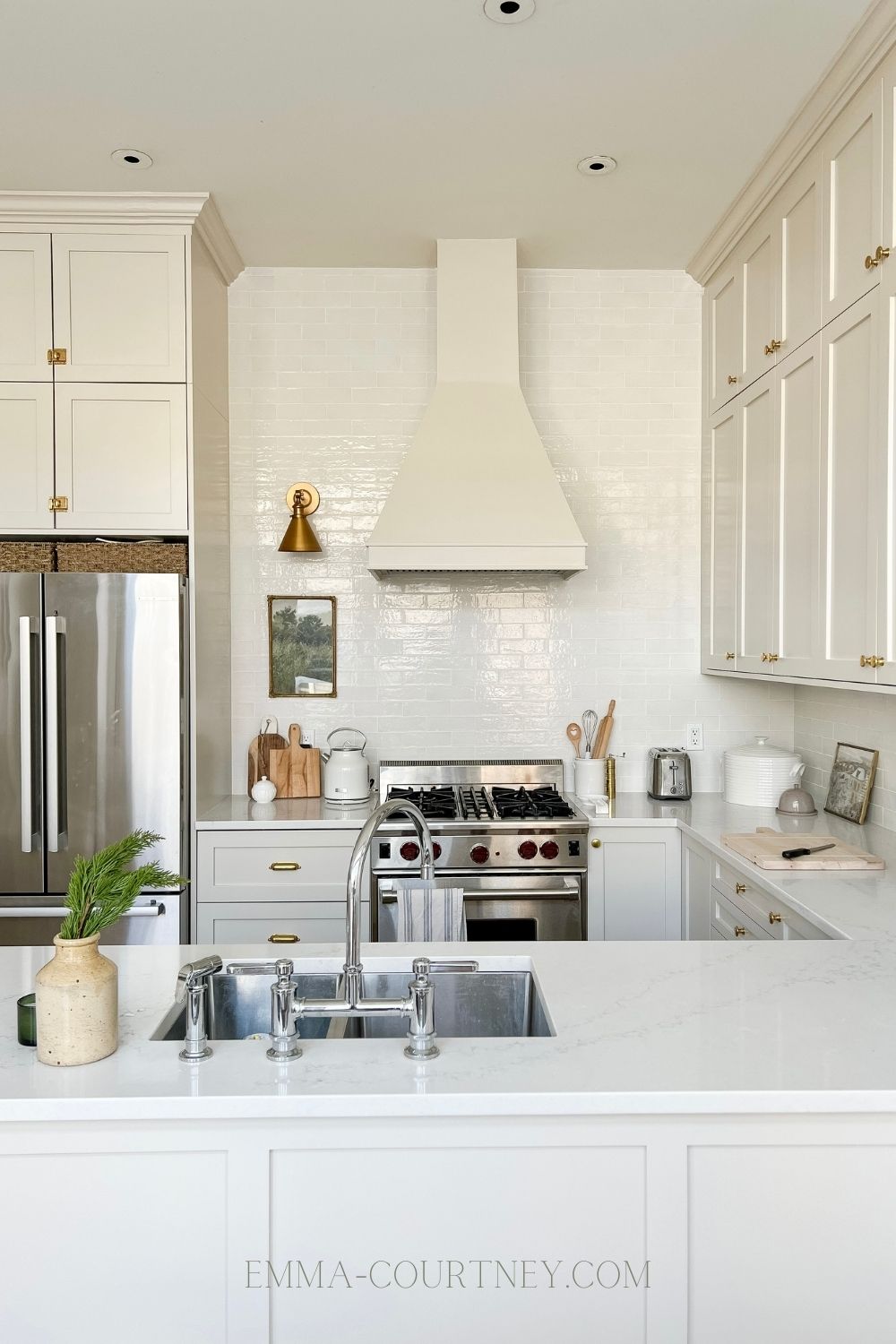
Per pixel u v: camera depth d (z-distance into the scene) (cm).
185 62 244
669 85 254
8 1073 133
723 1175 131
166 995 165
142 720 315
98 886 140
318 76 250
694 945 191
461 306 354
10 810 310
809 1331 132
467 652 389
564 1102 126
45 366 324
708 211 332
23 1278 129
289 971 140
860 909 217
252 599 386
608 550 391
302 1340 130
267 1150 129
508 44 237
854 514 243
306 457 384
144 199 316
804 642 278
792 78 251
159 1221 129
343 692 388
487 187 314
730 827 315
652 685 392
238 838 326
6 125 274
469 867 321
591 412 389
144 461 325
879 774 312
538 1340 131
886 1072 131
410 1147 130
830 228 258
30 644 308
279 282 382
